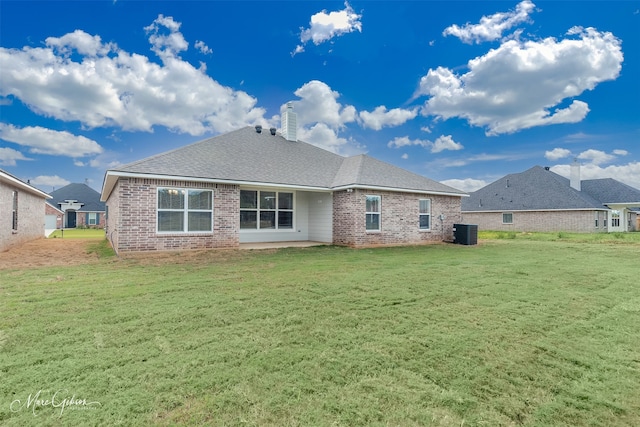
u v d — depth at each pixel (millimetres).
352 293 5668
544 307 4938
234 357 3201
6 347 3377
